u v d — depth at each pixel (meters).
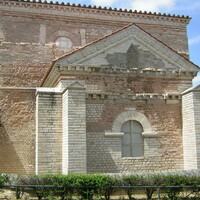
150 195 13.14
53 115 15.74
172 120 17.03
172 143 16.81
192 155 16.17
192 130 16.25
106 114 16.22
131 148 16.34
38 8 23.70
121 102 16.53
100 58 16.73
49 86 19.30
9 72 22.39
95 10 24.55
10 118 18.03
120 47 17.17
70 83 16.11
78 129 14.73
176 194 13.16
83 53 16.45
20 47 22.95
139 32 17.55
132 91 16.91
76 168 14.38
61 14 24.16
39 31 23.58
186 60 17.80
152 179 13.37
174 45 25.97
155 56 17.56
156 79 17.36
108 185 12.66
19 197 12.73
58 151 15.50
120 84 16.80
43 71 23.05
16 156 17.67
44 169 15.16
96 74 16.52
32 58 23.03
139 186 12.70
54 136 15.58
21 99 18.33
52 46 23.61
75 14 24.42
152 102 16.94
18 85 22.34
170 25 26.19
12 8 23.25
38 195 12.56
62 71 16.05
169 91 17.41
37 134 15.52
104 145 15.89
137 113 16.62
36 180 12.91
